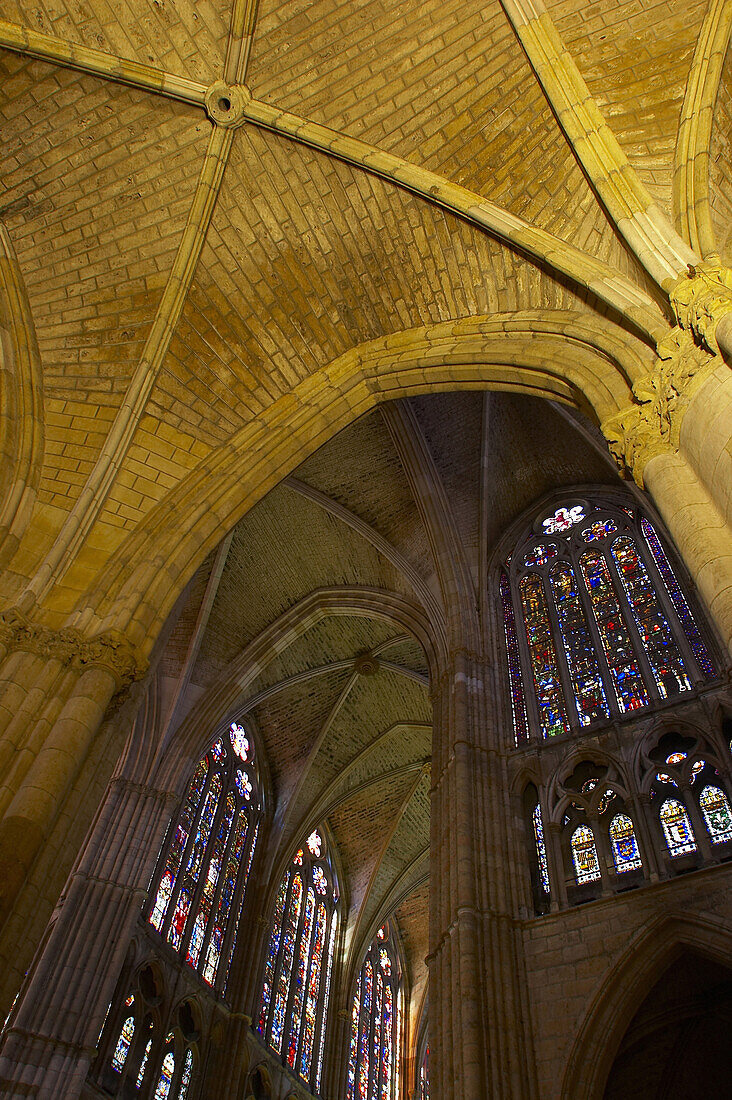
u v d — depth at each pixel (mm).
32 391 12195
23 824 8391
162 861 19953
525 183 11586
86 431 12312
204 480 12344
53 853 8875
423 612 20375
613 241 10641
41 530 11273
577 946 12195
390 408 19969
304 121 12328
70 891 16516
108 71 11922
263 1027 21266
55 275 12773
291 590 22594
